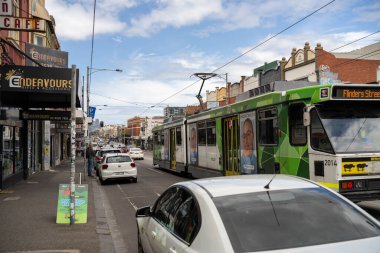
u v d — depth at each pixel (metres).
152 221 5.30
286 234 3.38
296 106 10.10
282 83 11.59
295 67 35.94
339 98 9.07
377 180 8.95
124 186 19.20
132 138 131.75
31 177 22.62
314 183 4.22
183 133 21.30
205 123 17.36
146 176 24.41
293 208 3.69
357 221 3.65
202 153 17.72
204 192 3.98
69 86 15.16
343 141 9.06
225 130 15.05
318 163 9.24
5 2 13.34
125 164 20.33
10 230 9.05
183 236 3.93
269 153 11.32
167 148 25.50
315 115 9.35
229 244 3.22
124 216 11.46
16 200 13.52
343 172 8.73
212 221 3.49
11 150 18.28
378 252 3.18
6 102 17.50
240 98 14.18
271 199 3.79
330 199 3.90
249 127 12.70
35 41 28.45
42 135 28.70
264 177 4.47
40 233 8.77
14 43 18.62
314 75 33.19
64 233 8.78
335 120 9.25
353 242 3.29
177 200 4.67
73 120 9.55
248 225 3.45
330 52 33.22
